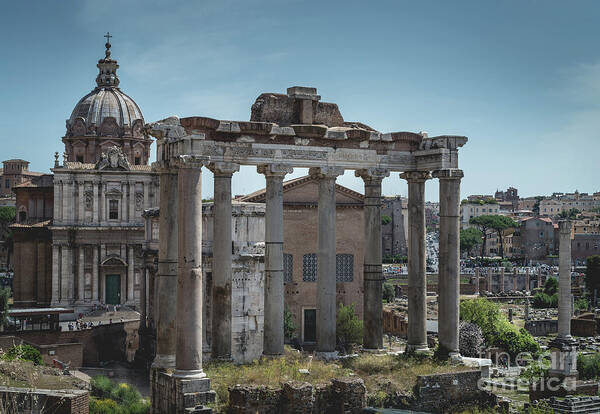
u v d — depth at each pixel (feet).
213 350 130.00
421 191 149.18
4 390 138.00
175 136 124.88
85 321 359.05
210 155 127.13
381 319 148.66
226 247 129.39
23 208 422.41
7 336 281.13
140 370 282.15
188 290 117.80
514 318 504.84
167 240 126.82
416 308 148.77
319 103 143.84
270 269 133.49
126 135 446.60
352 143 141.08
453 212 141.49
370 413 121.90
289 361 134.31
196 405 114.83
